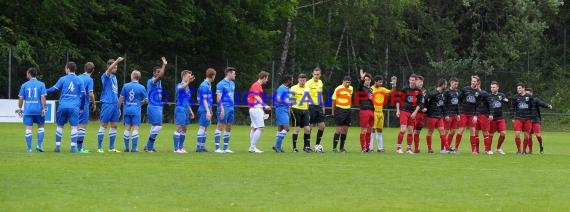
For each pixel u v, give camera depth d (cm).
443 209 1546
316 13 8475
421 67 8262
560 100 7681
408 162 2603
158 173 2072
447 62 7988
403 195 1736
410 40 8694
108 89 2836
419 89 3195
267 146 3556
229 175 2062
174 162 2397
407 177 2098
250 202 1598
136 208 1498
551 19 9150
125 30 6412
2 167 2128
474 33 8594
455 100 3288
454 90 3294
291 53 8075
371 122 3225
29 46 5516
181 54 6750
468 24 8738
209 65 6581
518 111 3494
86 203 1545
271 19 7250
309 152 3106
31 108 2756
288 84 3088
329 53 8169
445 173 2228
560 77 8606
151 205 1538
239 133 4756
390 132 5581
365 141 3231
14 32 5903
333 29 8438
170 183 1872
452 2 8725
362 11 8138
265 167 2300
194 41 6762
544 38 8819
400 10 8138
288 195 1708
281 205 1566
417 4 8219
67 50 5722
